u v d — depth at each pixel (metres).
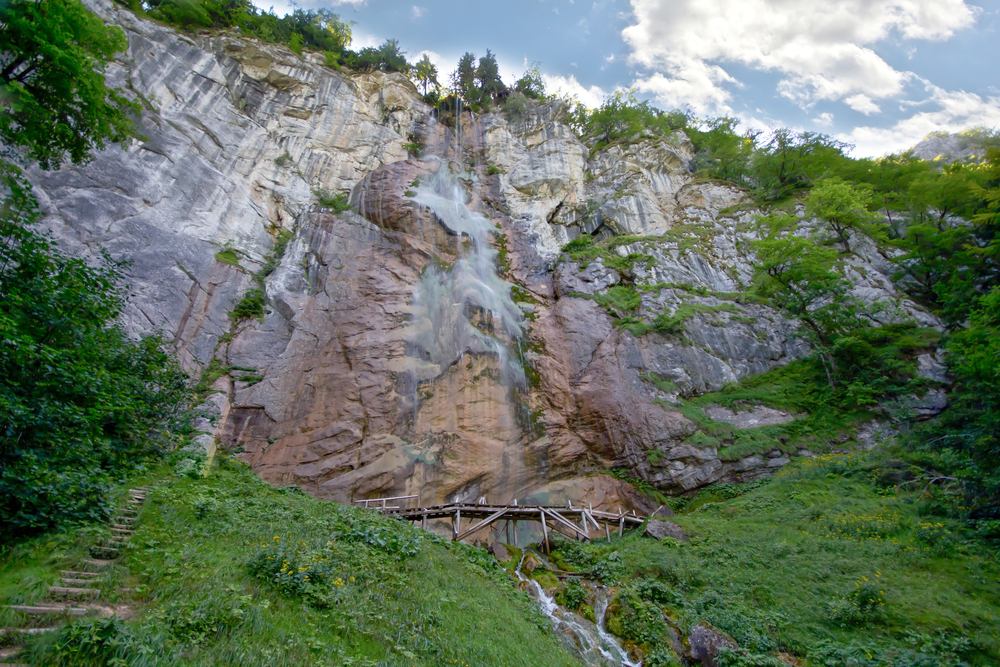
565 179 34.53
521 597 10.54
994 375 14.23
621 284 27.77
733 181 40.59
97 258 18.56
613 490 19.53
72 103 10.80
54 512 6.54
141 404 10.81
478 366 22.06
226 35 30.22
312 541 8.49
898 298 25.72
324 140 30.97
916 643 8.76
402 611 7.14
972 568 10.51
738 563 12.46
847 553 12.12
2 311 7.70
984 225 25.55
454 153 35.56
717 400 22.22
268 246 25.44
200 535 7.69
